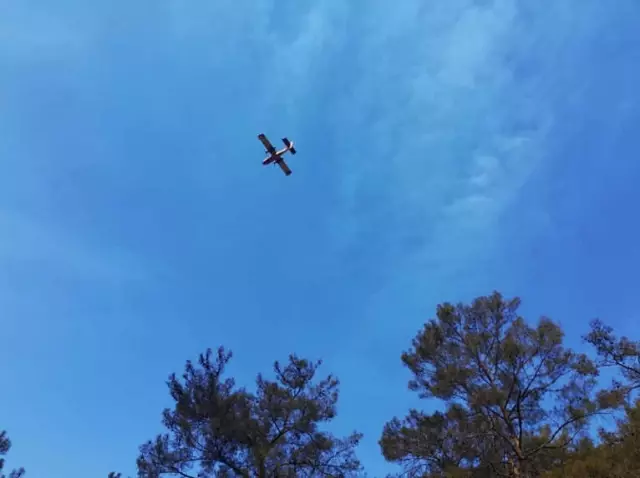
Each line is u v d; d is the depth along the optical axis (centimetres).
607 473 1151
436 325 1773
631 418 1266
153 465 1486
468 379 1599
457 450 1552
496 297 1770
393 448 1642
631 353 1353
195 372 1602
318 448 1548
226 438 1484
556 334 1585
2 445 1988
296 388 1683
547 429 1542
